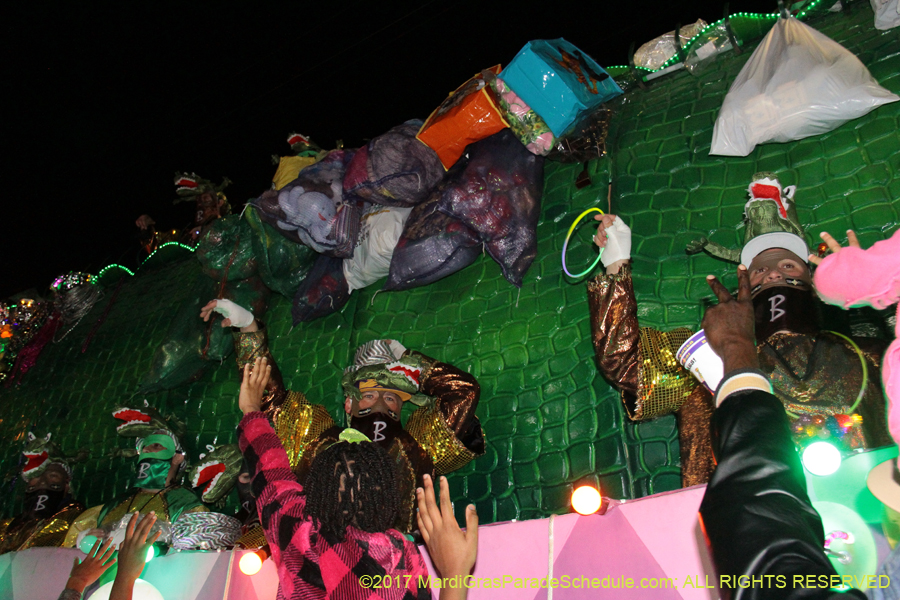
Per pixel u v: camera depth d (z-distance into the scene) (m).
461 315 4.14
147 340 5.80
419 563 2.03
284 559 1.98
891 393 1.21
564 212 4.07
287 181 4.74
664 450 3.26
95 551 3.09
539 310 3.88
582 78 3.90
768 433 1.23
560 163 4.24
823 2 3.99
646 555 2.46
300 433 3.85
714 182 3.74
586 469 3.40
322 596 1.90
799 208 3.45
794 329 2.85
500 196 3.99
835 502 2.11
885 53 3.59
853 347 2.71
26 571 3.88
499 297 4.06
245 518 4.05
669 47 4.33
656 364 3.08
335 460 2.08
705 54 4.20
